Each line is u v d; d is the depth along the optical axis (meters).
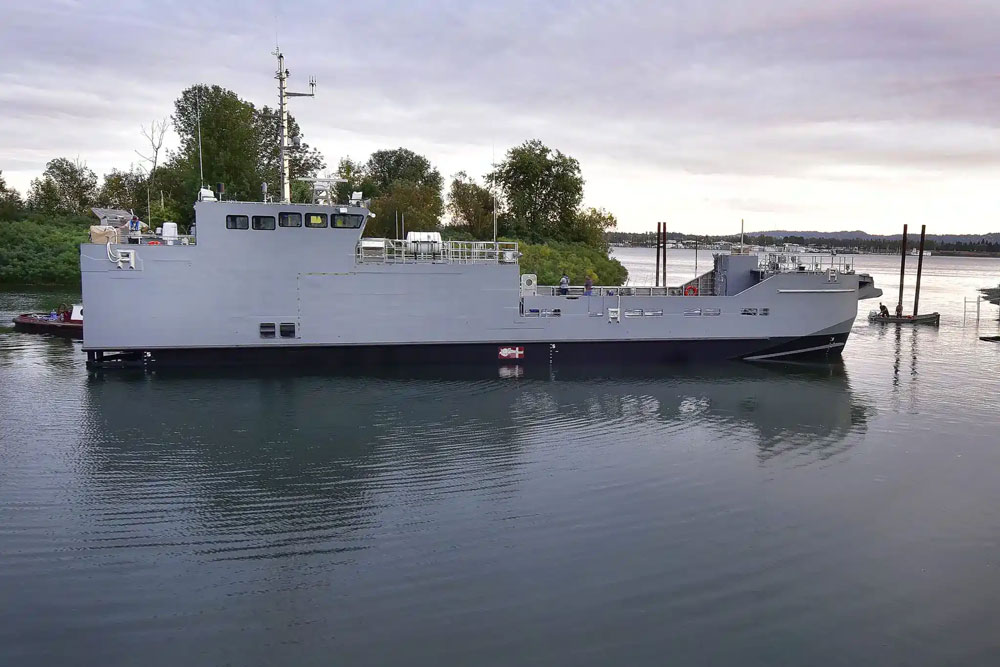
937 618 16.27
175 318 36.50
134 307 36.16
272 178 88.38
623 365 41.47
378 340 38.44
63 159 119.50
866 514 21.58
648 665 14.45
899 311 65.50
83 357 40.81
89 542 19.16
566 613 16.16
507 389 35.66
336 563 18.23
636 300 41.12
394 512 21.19
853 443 28.14
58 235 89.38
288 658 14.52
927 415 32.16
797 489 23.45
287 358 38.03
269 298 37.09
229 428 28.56
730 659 14.67
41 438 27.12
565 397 34.41
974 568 18.47
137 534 19.64
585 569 18.11
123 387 34.34
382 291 38.03
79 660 14.39
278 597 16.69
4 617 15.77
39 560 18.20
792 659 14.72
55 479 23.25
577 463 25.52
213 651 14.72
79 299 69.06
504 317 39.72
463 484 23.38
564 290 42.75
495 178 91.88
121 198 115.06
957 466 25.62
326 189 38.75
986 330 60.19
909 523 21.02
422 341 38.91
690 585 17.45
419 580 17.48
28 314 55.75
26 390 33.62
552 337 40.41
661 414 31.84
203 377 36.31
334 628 15.52
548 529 20.27
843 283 42.97
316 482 23.27
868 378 39.59
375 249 38.44
